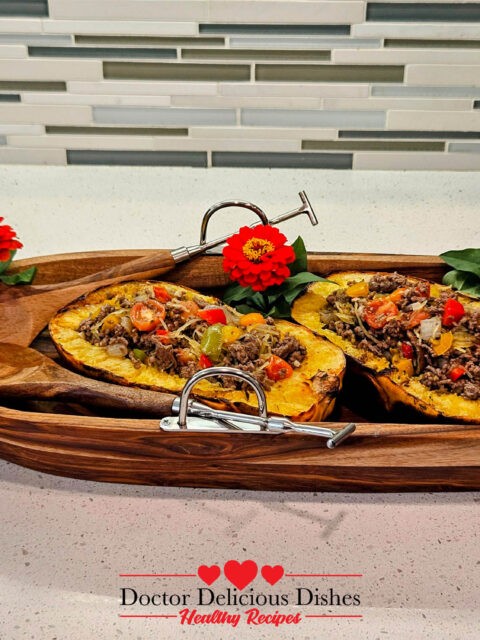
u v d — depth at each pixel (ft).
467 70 4.18
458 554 2.21
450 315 2.70
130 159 4.57
